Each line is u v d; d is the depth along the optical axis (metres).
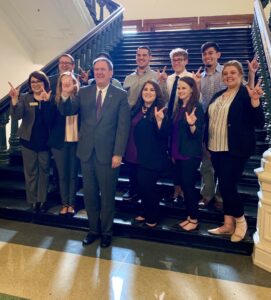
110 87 2.41
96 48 4.93
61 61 2.97
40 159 2.79
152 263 2.23
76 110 2.44
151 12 8.43
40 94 2.67
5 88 5.75
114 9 6.70
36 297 1.85
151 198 2.48
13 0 5.40
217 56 2.72
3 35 5.55
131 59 5.49
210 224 2.63
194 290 1.93
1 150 3.51
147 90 2.39
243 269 2.16
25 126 2.75
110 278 2.04
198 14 8.13
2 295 1.86
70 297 1.85
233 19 7.90
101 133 2.37
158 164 2.39
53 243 2.52
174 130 2.45
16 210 2.94
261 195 2.21
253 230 2.51
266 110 3.01
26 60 6.34
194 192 2.45
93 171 2.44
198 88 2.44
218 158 2.34
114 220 2.69
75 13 5.58
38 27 5.98
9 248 2.43
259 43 3.63
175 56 2.68
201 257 2.32
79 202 3.05
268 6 7.07
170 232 2.51
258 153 3.12
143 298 1.85
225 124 2.25
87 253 2.36
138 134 2.43
